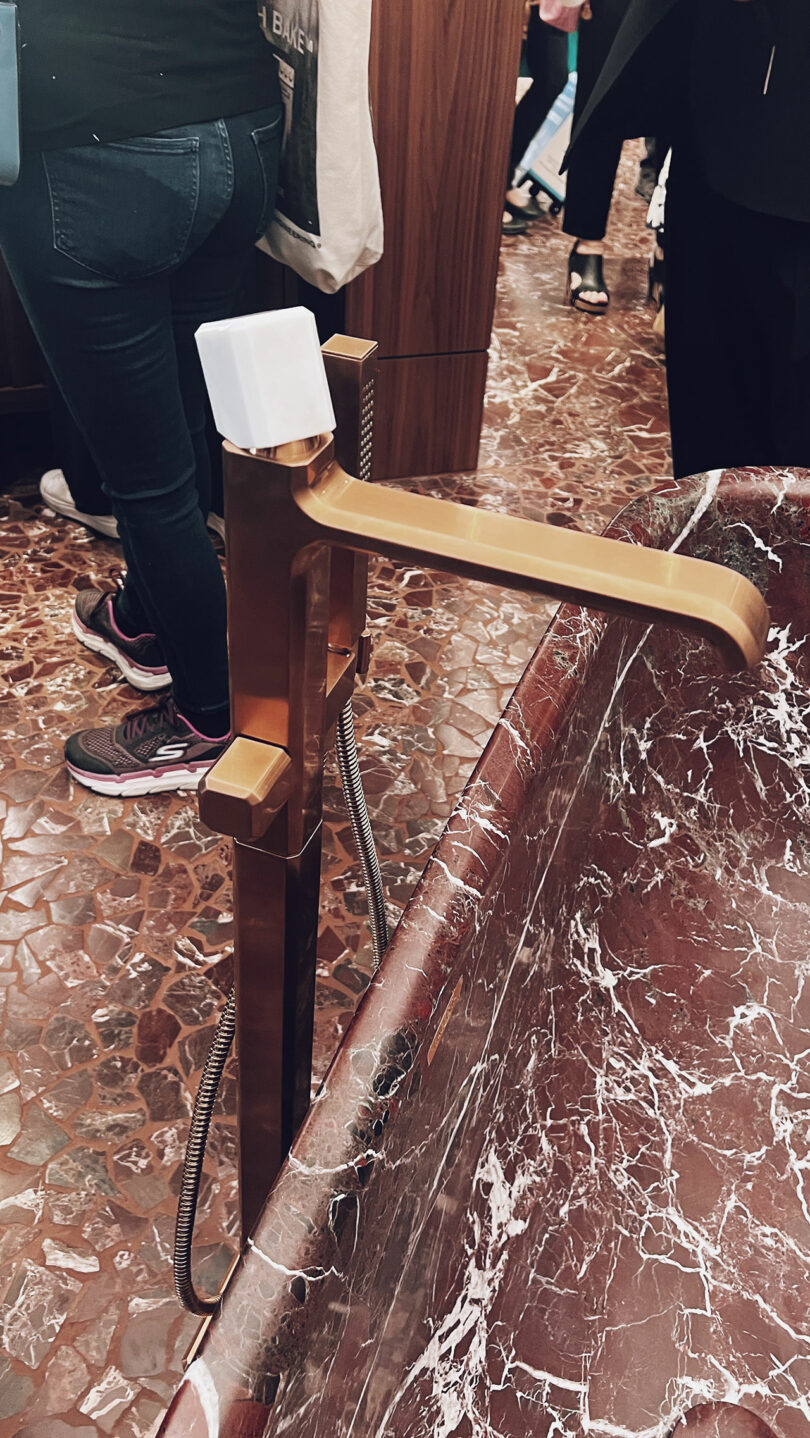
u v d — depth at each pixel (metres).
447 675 2.20
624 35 1.86
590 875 1.33
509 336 3.63
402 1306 0.79
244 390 0.53
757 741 1.56
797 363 1.93
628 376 3.45
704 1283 1.12
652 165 4.58
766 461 2.15
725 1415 1.01
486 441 3.03
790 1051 1.36
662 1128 1.25
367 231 1.69
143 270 1.43
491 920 0.89
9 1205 1.31
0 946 1.61
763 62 1.69
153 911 1.69
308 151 1.57
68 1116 1.41
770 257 1.86
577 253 3.81
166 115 1.35
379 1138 0.67
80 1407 1.14
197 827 1.84
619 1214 1.15
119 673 2.15
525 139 4.38
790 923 1.50
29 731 2.00
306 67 1.50
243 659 0.64
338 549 0.74
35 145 1.34
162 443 1.57
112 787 1.86
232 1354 0.56
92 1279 1.24
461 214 2.47
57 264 1.40
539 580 0.52
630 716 1.39
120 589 2.13
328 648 0.78
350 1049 0.71
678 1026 1.36
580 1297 1.06
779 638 1.51
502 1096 1.05
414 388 2.68
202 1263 1.27
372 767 1.96
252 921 0.75
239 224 1.55
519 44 2.34
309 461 0.56
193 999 1.56
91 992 1.56
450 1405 0.90
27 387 2.56
